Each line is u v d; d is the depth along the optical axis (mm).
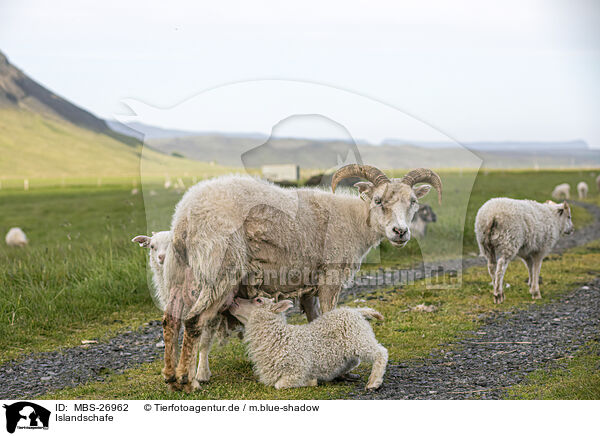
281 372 5105
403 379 5414
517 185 37594
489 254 9109
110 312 8375
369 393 4988
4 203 40875
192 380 5094
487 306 8625
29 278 8789
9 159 100375
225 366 5918
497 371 5590
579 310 8188
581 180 46281
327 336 5250
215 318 5242
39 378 5703
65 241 19031
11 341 6906
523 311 8266
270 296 5609
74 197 46125
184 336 5074
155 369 5941
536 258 9312
